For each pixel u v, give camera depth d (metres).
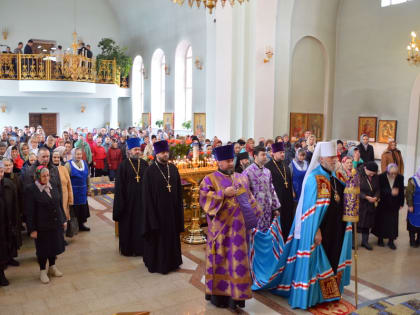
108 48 22.98
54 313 4.62
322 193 4.62
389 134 13.78
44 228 5.38
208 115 15.05
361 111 14.95
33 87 18.88
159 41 21.86
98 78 21.80
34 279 5.62
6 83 18.94
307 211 4.63
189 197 7.77
